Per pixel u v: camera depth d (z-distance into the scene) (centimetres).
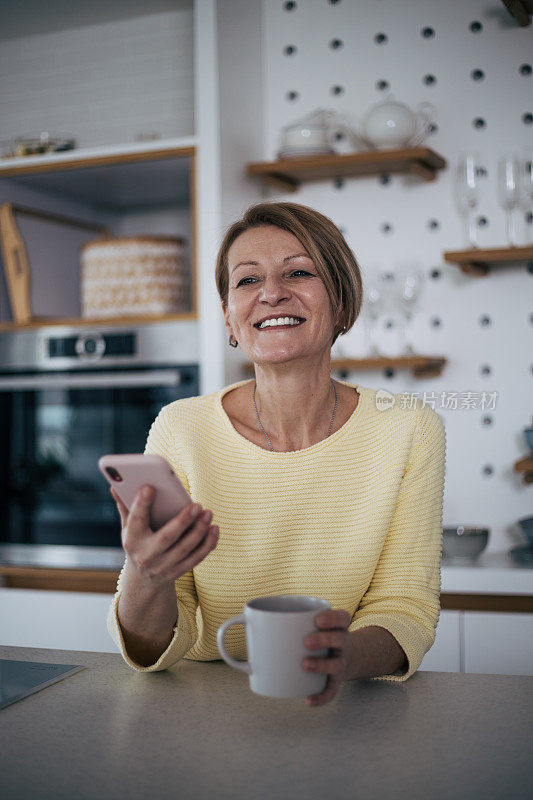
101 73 331
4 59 346
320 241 132
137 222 300
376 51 290
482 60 279
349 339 293
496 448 278
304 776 82
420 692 107
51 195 294
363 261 291
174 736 92
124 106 328
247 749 88
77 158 283
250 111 291
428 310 285
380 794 78
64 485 289
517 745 89
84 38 333
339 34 294
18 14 319
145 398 279
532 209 265
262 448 138
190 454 137
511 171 254
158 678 113
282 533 133
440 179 283
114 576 266
